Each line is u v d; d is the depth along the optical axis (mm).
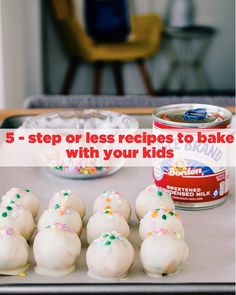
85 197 859
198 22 3232
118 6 3186
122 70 3311
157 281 602
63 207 708
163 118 805
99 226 684
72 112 1135
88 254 617
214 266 639
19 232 677
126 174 963
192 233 727
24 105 1490
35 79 3270
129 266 618
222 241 705
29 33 3184
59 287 571
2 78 2766
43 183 923
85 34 3209
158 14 3221
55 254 611
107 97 1505
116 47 3248
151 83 3350
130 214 763
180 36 3262
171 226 678
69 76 3289
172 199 793
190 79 3350
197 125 756
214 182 793
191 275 618
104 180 937
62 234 626
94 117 1123
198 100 1467
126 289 569
